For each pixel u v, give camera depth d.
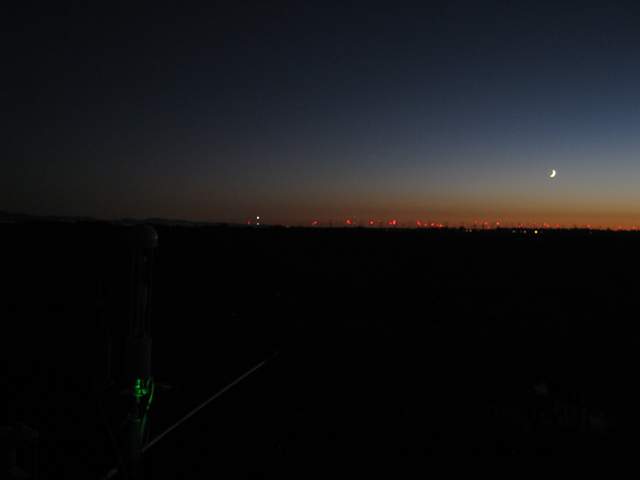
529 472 5.45
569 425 6.94
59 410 5.89
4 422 5.50
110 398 3.28
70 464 4.67
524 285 23.56
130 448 3.24
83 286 10.82
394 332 13.34
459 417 7.03
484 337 12.77
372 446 5.92
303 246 39.00
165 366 9.06
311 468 5.21
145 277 3.22
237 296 18.94
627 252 36.28
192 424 6.15
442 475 5.26
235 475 4.91
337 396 7.68
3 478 3.50
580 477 5.39
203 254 28.47
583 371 9.80
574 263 31.52
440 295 20.77
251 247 34.56
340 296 20.34
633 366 10.23
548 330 13.88
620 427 6.93
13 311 10.48
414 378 9.01
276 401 7.29
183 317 14.35
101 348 4.00
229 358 9.89
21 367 7.40
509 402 7.89
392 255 36.88
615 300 19.33
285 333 12.83
